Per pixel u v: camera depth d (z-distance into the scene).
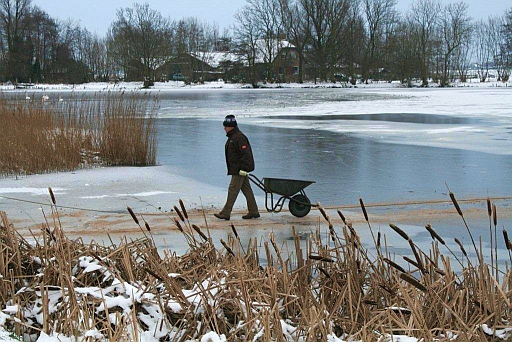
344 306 5.55
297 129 30.11
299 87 112.62
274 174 16.89
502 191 14.23
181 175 16.91
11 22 100.25
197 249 6.45
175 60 121.75
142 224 11.26
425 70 117.69
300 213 11.82
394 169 17.52
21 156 17.27
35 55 106.06
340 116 39.06
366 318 5.25
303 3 110.88
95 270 6.05
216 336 4.76
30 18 102.50
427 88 107.69
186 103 56.91
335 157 20.08
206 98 67.81
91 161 18.62
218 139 26.27
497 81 129.25
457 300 5.21
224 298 5.28
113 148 18.80
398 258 8.87
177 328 5.21
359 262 5.81
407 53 117.75
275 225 11.22
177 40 121.81
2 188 14.94
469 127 29.66
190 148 23.22
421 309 5.02
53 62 108.06
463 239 10.12
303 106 50.81
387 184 15.23
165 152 22.08
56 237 6.54
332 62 112.44
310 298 5.38
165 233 10.58
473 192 14.14
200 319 5.25
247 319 4.93
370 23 118.19
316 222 11.41
